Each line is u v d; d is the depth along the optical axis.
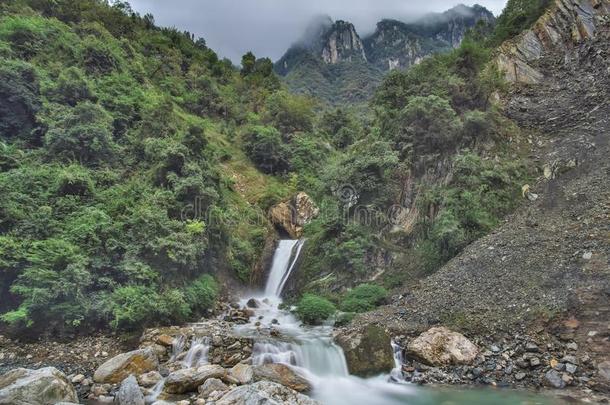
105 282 13.12
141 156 20.08
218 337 11.59
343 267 17.31
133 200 16.12
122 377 9.71
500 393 8.53
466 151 17.41
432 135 18.81
